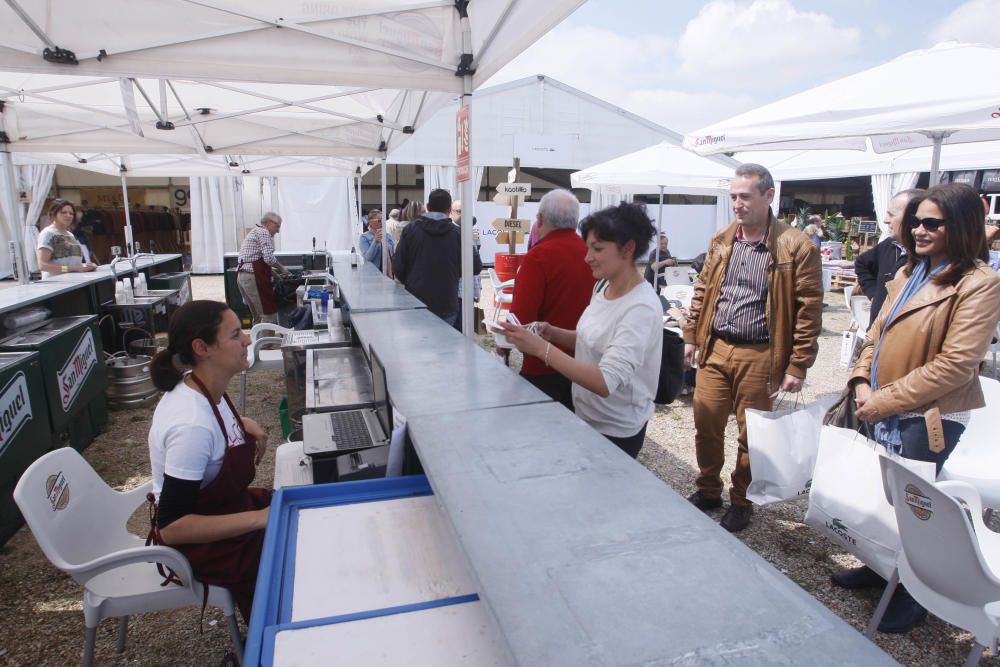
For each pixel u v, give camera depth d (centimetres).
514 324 188
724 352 308
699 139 421
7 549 311
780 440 267
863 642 76
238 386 592
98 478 216
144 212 1495
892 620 243
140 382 529
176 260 954
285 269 791
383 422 210
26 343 364
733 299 302
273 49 270
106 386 480
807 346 286
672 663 73
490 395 174
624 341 193
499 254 820
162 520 180
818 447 247
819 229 1405
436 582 117
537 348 187
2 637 245
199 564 187
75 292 558
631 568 91
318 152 606
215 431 185
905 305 230
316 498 147
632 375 195
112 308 615
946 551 174
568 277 268
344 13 275
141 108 514
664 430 481
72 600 270
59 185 1538
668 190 987
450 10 291
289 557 124
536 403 166
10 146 509
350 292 413
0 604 266
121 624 234
